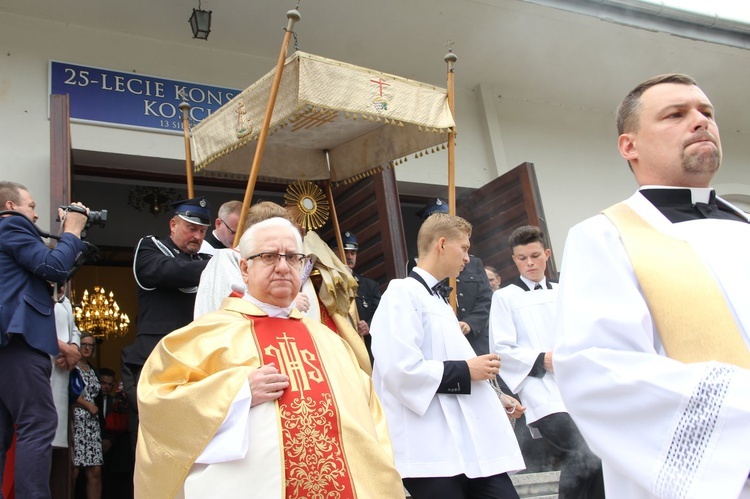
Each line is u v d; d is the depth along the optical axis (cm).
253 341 276
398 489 260
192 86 709
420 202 872
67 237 408
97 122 659
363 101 449
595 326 195
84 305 1038
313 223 546
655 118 228
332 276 429
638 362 183
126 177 704
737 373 171
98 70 671
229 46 738
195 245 457
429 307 355
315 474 249
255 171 419
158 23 696
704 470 166
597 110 960
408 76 841
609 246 212
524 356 438
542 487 498
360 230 685
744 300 193
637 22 805
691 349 189
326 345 291
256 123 466
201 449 241
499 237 802
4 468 386
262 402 254
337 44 777
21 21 654
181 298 434
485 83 881
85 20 675
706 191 223
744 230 212
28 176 616
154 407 253
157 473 246
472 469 321
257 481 240
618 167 945
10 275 387
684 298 195
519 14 778
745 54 905
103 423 680
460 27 785
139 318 437
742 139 1043
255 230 299
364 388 291
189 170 529
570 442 423
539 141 903
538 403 428
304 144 577
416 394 326
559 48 845
